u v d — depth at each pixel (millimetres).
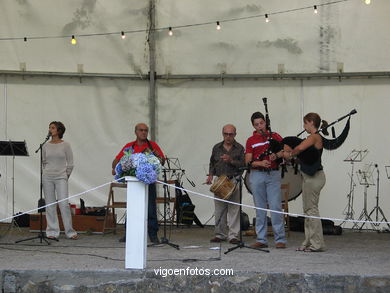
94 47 9406
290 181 8891
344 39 9164
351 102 9234
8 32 9320
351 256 6543
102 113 9492
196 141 9453
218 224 7770
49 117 9477
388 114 9164
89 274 5637
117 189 9492
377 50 9117
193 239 8062
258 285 5504
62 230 8727
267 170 7000
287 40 9258
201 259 6266
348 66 9172
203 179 9453
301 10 9227
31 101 9469
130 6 9383
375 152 9188
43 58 9359
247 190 9117
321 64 9211
